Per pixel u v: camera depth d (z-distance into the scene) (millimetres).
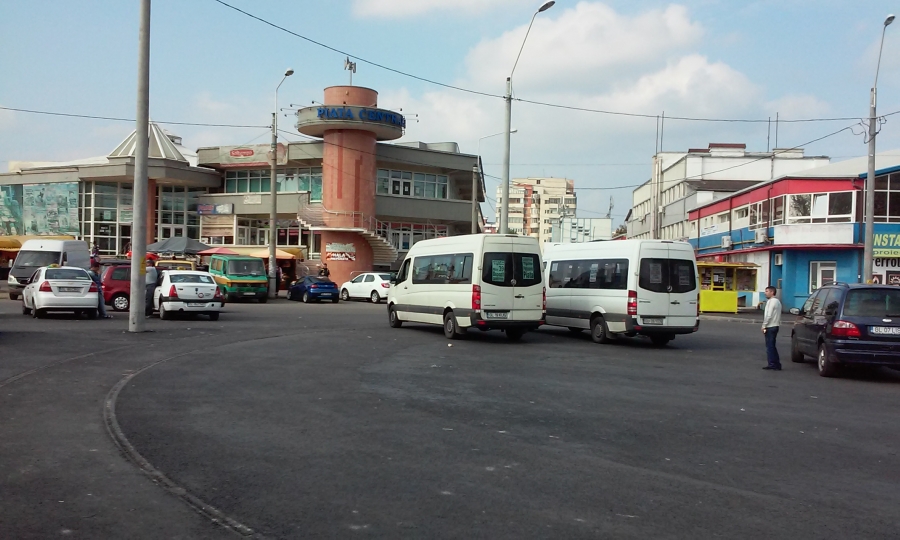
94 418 8023
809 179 36031
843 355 12547
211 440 7156
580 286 19281
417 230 54281
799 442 7645
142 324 17828
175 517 4938
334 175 47250
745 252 42062
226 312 27141
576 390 10727
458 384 11047
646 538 4691
